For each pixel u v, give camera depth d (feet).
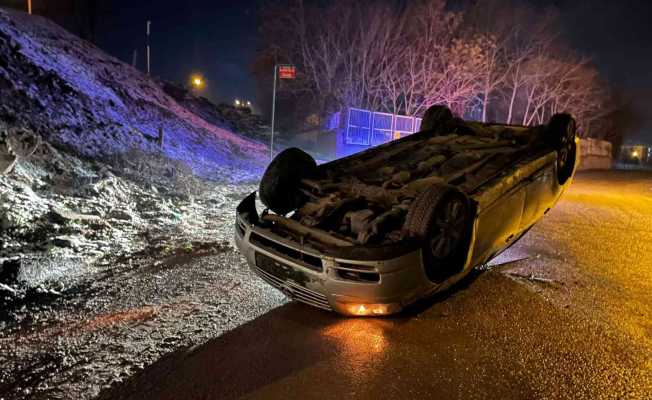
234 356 12.04
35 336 13.05
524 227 18.67
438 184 13.69
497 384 11.01
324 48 87.04
